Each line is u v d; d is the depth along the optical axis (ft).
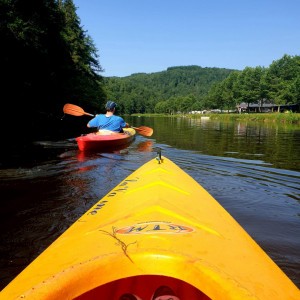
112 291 4.08
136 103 458.91
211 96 283.18
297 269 7.38
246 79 215.92
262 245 8.61
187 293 4.08
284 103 175.22
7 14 49.42
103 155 22.30
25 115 63.67
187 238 4.81
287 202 12.45
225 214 7.83
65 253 4.73
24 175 15.84
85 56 107.34
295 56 193.57
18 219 10.30
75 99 92.07
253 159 22.18
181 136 42.52
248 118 155.12
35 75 64.13
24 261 7.84
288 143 34.58
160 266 3.50
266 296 3.90
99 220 6.62
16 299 3.03
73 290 3.24
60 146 27.30
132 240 4.41
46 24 65.00
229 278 3.34
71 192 13.15
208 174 17.15
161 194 7.91
